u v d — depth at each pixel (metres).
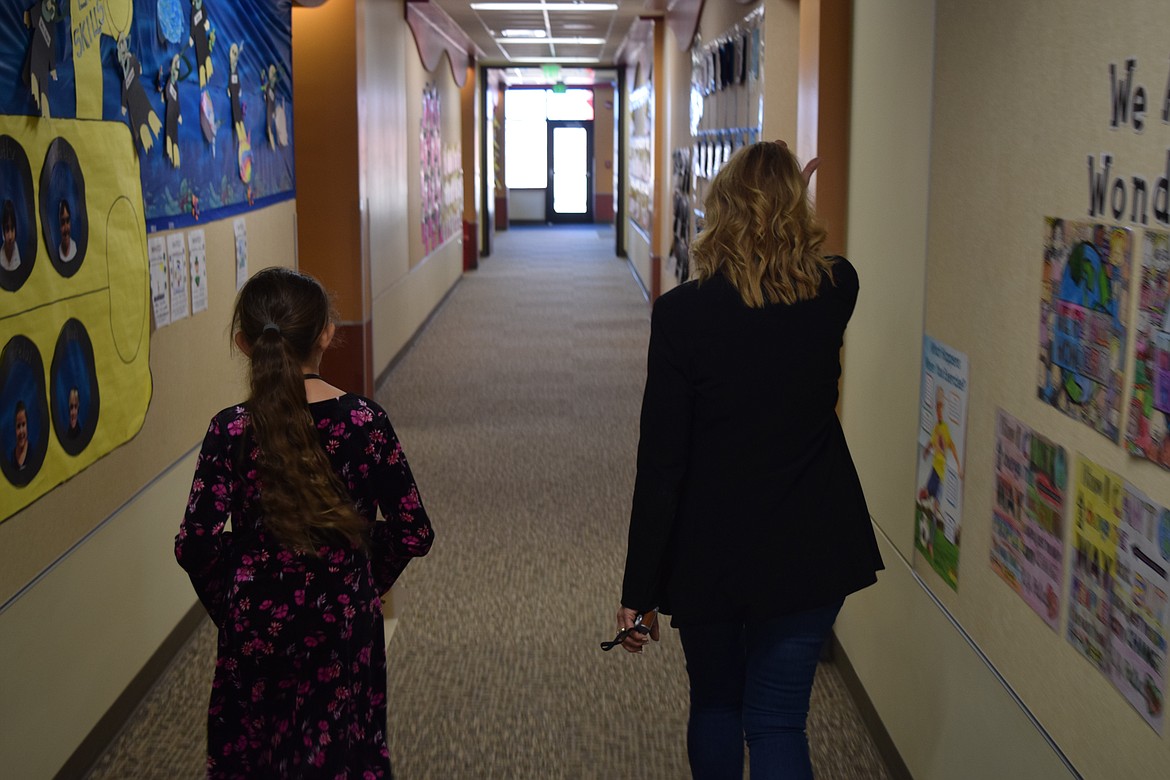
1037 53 1.96
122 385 3.28
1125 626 1.62
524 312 12.55
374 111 8.14
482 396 8.17
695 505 2.20
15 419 2.58
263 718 2.07
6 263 2.54
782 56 4.99
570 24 12.70
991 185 2.21
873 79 3.24
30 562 2.68
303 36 6.73
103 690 3.13
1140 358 1.56
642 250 14.48
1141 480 1.57
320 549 2.06
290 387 2.03
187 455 3.97
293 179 5.85
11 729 2.55
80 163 2.98
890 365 3.04
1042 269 1.93
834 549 2.18
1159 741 1.52
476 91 17.17
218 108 4.38
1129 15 1.60
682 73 9.66
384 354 8.69
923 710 2.70
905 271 2.87
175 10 3.82
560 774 3.04
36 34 2.69
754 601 2.16
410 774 3.03
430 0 10.44
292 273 2.16
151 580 3.55
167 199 3.74
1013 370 2.08
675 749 3.18
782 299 2.17
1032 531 1.99
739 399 2.16
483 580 4.53
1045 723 1.93
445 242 13.46
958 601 2.43
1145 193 1.55
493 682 3.61
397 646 3.89
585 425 7.27
